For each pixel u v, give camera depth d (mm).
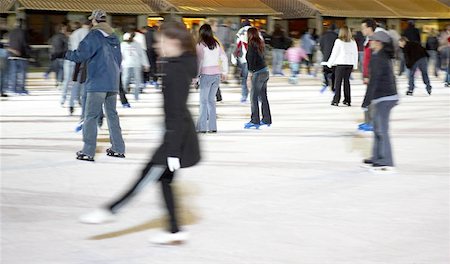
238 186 9039
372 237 6840
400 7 49312
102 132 14109
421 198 8477
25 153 11461
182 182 9258
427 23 52344
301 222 7348
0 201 8195
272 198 8391
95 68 10461
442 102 20984
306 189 8898
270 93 24234
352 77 32812
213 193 8633
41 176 9633
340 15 46250
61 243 6570
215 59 13781
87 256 6191
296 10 46125
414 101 21359
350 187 9047
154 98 21828
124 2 40000
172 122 6234
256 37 14531
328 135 13812
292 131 14383
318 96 23047
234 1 43438
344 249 6453
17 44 22609
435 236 6906
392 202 8258
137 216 7504
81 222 7258
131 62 20609
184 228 7078
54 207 7918
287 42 33656
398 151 11977
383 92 9812
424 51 23234
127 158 11055
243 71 20547
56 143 12555
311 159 11086
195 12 41500
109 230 6996
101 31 10367
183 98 6219
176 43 6250
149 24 42812
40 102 20359
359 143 12766
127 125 15195
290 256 6230
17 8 37094
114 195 8500
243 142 12852
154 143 12680
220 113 17906
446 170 10266
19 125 15109
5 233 6887
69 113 17266
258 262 6059
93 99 10547
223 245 6543
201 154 6453
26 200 8250
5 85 22375
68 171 9977
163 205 6555
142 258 6152
